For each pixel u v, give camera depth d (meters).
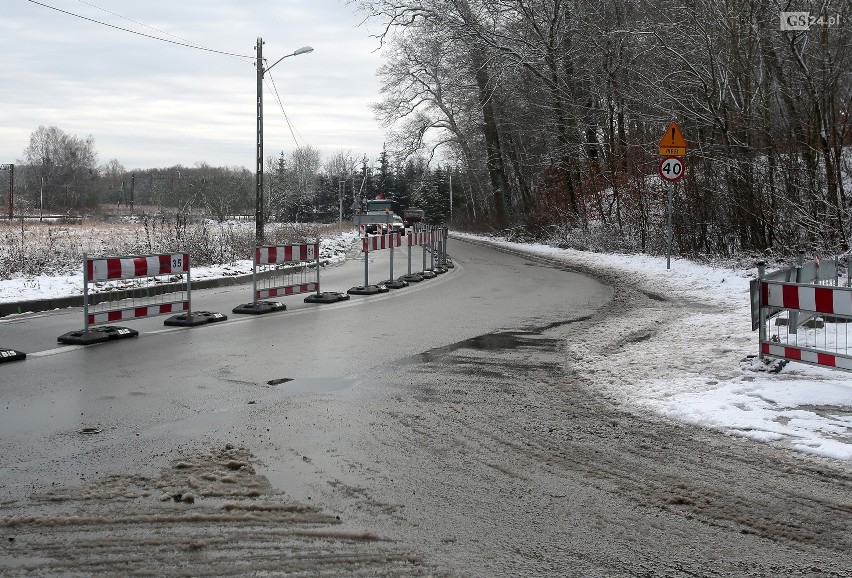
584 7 33.56
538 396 7.36
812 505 4.65
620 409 6.88
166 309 11.66
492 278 20.91
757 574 3.77
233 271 21.61
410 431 6.14
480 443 5.85
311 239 36.09
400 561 3.85
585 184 34.34
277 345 10.20
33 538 4.06
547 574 3.74
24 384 7.74
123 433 6.01
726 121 21.23
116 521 4.29
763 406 6.81
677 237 24.53
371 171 121.31
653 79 25.62
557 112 35.62
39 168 110.12
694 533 4.25
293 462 5.34
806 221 18.50
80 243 25.09
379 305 14.79
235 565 3.78
